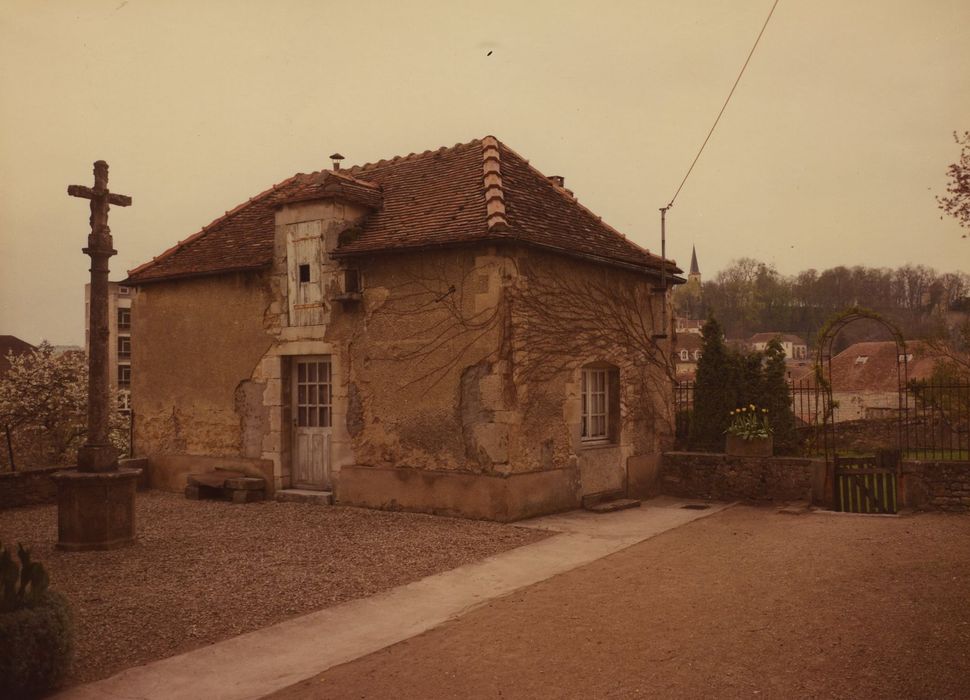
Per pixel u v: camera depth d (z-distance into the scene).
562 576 7.58
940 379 16.20
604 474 12.31
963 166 12.99
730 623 5.92
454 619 6.26
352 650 5.59
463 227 10.77
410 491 11.16
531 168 13.73
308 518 10.89
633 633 5.77
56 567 8.10
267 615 6.43
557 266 11.54
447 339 10.86
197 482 12.98
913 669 4.86
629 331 13.23
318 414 12.61
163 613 6.47
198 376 13.85
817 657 5.13
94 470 8.99
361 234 12.03
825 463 11.81
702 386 14.28
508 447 10.39
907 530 9.34
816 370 13.22
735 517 10.94
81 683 5.05
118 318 34.25
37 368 21.08
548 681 4.91
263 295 12.98
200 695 4.84
